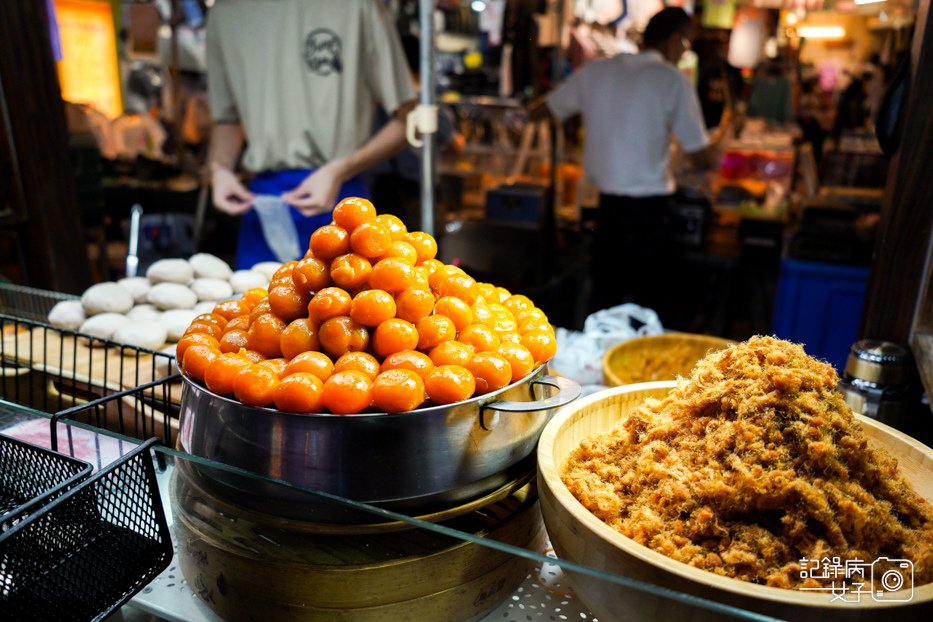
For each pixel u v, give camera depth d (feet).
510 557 3.10
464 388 2.83
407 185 11.77
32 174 8.09
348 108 8.38
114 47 14.46
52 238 8.38
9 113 7.88
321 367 2.85
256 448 2.82
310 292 3.19
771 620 2.13
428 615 2.91
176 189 14.87
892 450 3.18
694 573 2.30
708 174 13.20
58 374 4.72
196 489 3.11
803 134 13.17
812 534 2.59
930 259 4.73
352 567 2.75
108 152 14.57
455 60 16.42
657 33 11.16
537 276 13.23
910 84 4.60
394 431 2.75
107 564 2.68
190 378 3.14
